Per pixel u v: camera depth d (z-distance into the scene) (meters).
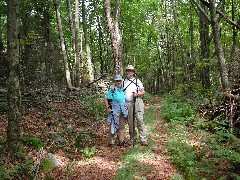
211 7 6.93
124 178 6.36
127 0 27.61
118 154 8.02
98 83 20.30
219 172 6.25
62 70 26.47
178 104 13.72
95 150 8.23
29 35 16.86
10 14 6.52
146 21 32.44
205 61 16.28
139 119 8.65
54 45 26.61
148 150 8.12
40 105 12.05
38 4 21.19
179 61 32.84
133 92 8.55
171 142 8.17
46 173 6.48
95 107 12.89
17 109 6.77
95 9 26.91
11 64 6.63
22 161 6.59
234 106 7.13
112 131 8.49
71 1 23.89
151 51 41.09
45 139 8.22
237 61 8.93
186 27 26.47
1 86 14.46
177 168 6.84
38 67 22.08
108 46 30.48
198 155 6.98
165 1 27.91
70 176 6.48
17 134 6.77
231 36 19.33
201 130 8.62
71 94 15.70
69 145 8.19
